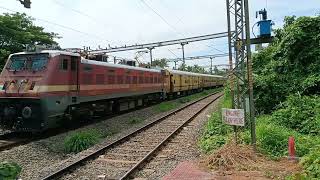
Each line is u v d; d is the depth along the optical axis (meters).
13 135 14.57
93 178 8.77
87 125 17.08
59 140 13.48
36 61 14.55
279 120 13.61
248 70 10.29
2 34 26.16
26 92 13.82
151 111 24.28
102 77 18.64
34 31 29.20
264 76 17.00
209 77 59.59
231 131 12.73
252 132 10.22
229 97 23.50
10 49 26.45
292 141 9.30
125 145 12.62
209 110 24.20
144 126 16.38
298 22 16.86
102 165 9.98
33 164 10.43
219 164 9.16
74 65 15.76
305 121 12.78
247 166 8.92
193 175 8.53
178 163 9.97
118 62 24.89
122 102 22.73
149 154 10.66
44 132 15.21
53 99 14.20
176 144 12.78
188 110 24.80
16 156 10.99
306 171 8.07
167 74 34.47
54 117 14.49
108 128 16.91
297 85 16.09
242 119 10.38
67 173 9.19
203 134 13.84
